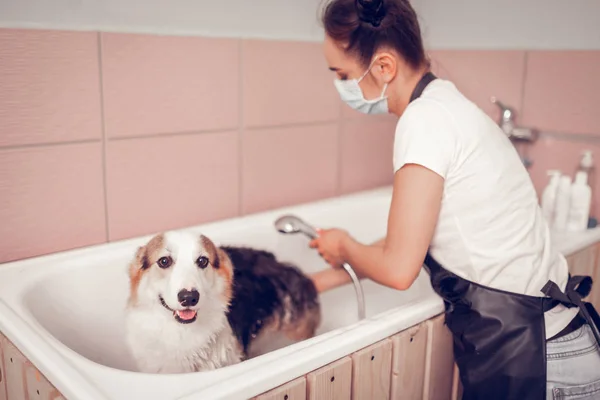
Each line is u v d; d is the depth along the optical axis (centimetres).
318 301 162
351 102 122
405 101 116
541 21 188
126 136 158
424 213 105
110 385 91
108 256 150
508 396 111
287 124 194
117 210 161
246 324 138
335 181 214
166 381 93
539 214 118
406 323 115
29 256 148
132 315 122
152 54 158
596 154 181
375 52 111
